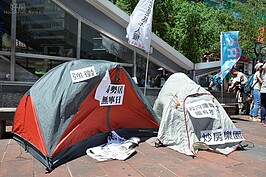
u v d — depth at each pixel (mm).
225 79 10445
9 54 6734
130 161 4059
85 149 4484
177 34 11031
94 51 7910
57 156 3848
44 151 3787
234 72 9836
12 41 6750
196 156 4352
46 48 7348
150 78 9023
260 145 5199
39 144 3959
